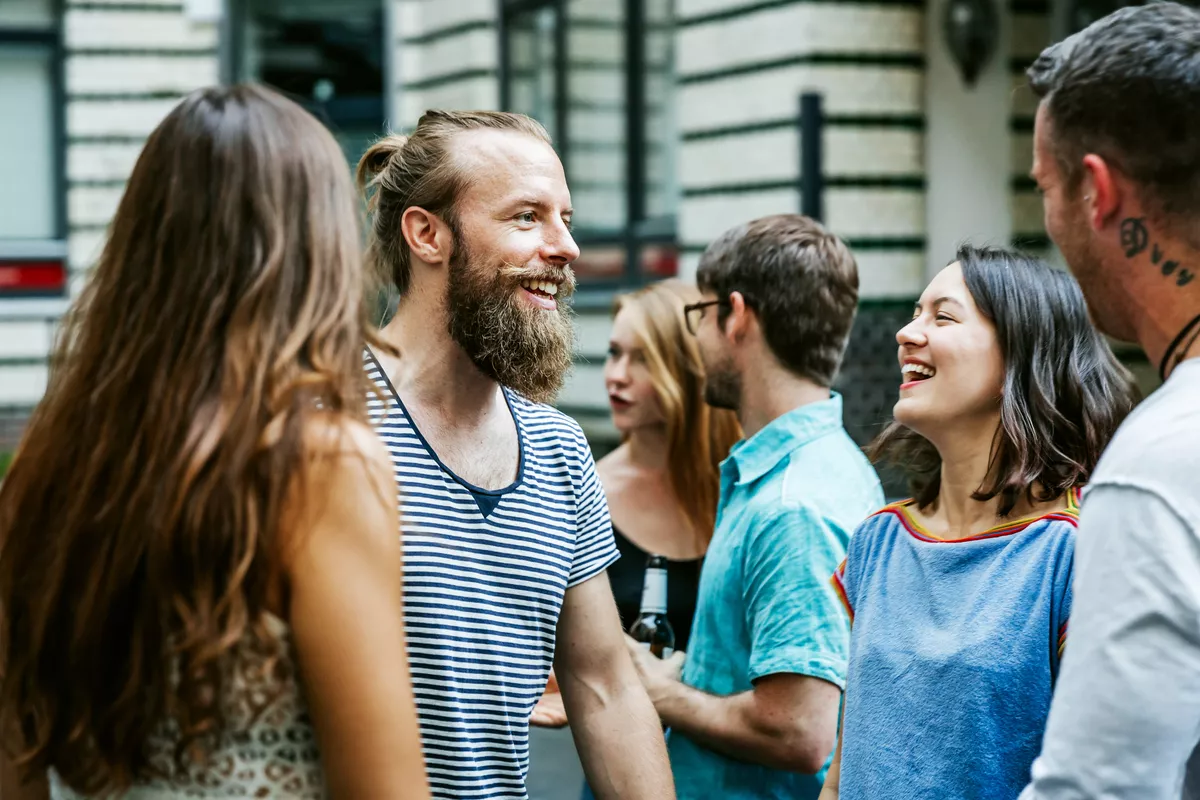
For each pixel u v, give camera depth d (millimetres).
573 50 10305
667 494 3188
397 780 1449
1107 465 1396
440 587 1867
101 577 1434
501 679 1919
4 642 1520
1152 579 1333
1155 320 1471
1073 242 1509
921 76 7668
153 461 1418
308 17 13578
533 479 2021
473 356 1961
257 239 1463
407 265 2031
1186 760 1382
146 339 1457
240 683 1424
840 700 2293
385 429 1906
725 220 8258
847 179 7547
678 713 2396
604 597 2139
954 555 1875
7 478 1535
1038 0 7445
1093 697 1351
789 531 2330
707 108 8328
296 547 1412
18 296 11938
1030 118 7469
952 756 1771
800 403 2539
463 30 11281
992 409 1919
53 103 12055
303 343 1474
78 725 1458
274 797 1443
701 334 2633
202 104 1504
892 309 7645
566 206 2035
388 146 2098
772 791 2393
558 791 4539
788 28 7672
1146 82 1411
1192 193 1417
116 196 11648
